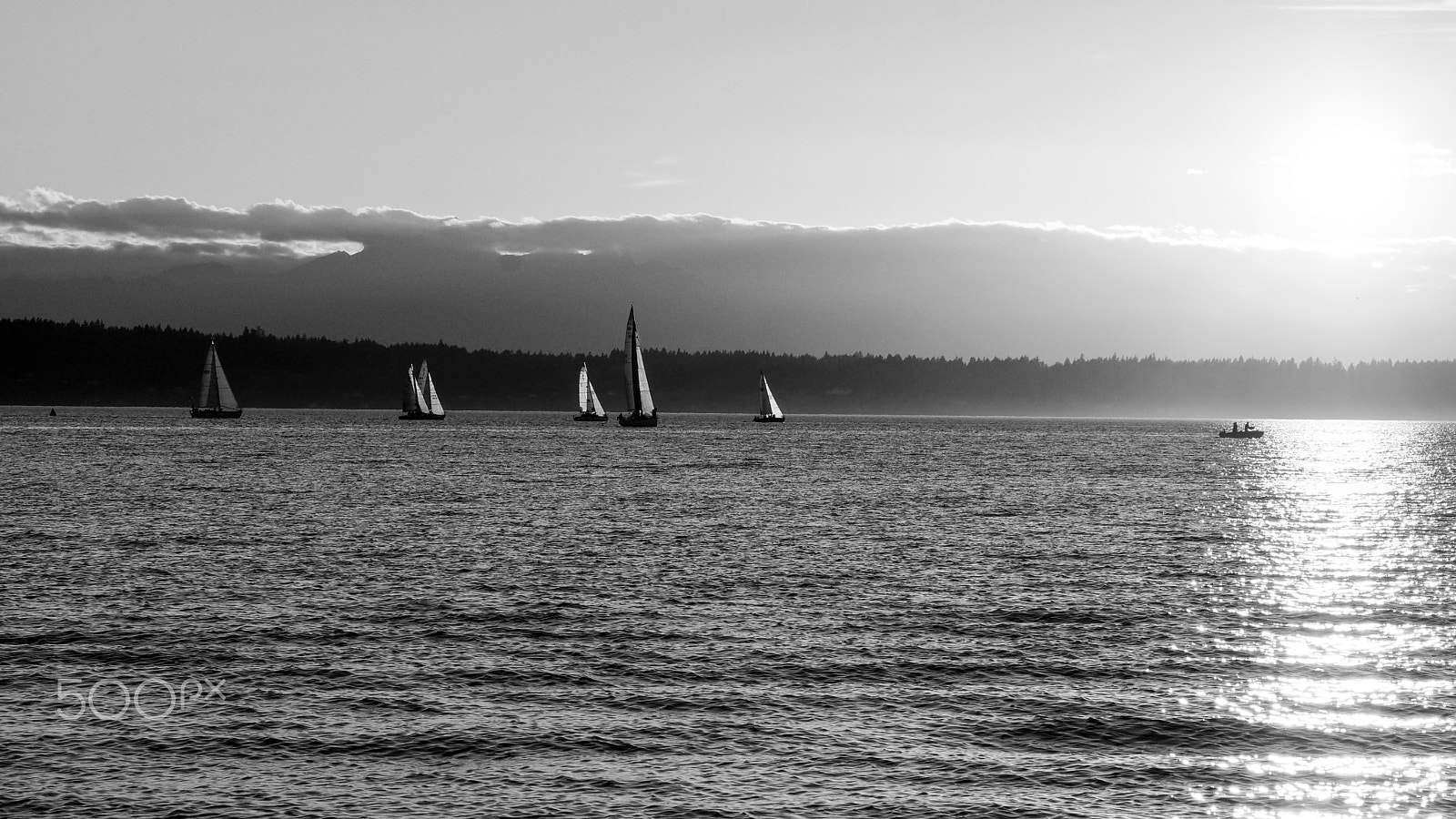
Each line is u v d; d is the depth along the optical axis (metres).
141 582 48.06
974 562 56.50
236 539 62.78
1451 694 33.03
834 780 26.31
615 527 70.88
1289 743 28.91
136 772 26.52
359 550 58.88
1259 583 51.41
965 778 26.50
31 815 24.22
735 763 27.23
